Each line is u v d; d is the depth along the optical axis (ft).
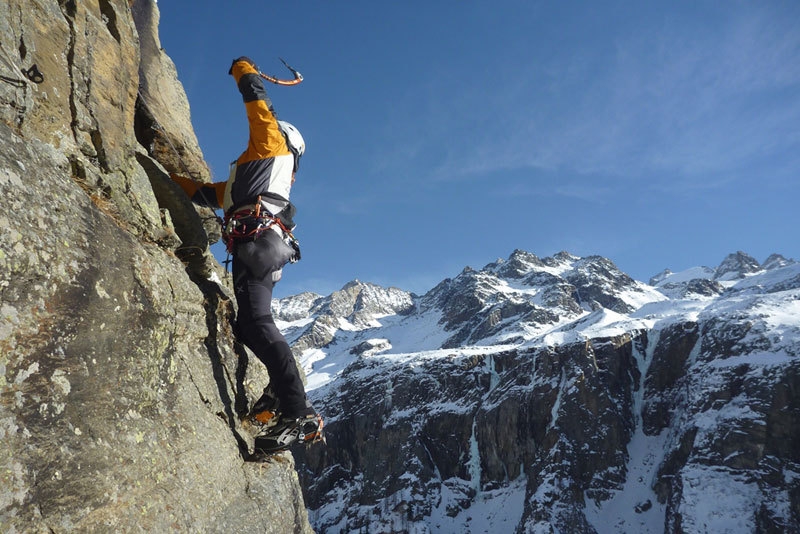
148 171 18.08
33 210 10.73
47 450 10.10
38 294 10.44
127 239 13.60
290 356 17.38
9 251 9.94
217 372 17.90
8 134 10.94
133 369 13.01
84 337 11.44
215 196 20.81
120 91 15.90
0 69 11.21
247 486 17.02
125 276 13.07
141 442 12.66
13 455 9.48
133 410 12.75
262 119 17.70
